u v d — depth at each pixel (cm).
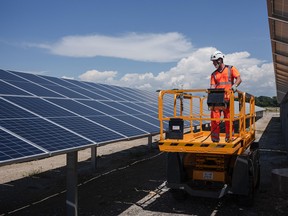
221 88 736
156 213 783
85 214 779
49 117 713
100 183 1093
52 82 1159
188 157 842
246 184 770
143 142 2275
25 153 486
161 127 793
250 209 805
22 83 947
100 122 834
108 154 1725
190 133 953
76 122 752
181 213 783
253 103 1046
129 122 970
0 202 884
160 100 791
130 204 856
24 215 778
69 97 1005
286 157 1583
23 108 709
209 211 796
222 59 803
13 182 1110
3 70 1022
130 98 1523
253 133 1018
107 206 841
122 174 1229
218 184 804
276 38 1223
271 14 961
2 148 480
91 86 1423
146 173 1243
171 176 812
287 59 1563
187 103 1947
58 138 603
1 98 716
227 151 714
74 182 660
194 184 827
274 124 3903
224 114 768
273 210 796
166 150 766
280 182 944
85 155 1716
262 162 1458
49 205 852
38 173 1246
